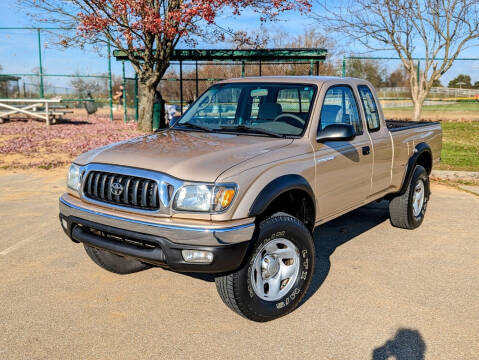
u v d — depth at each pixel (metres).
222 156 3.41
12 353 3.09
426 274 4.43
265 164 3.44
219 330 3.41
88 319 3.55
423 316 3.61
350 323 3.51
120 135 15.28
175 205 3.15
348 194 4.46
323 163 3.98
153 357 3.06
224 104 4.62
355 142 4.53
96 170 3.54
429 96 24.75
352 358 3.06
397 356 3.08
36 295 3.94
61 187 8.05
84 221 3.52
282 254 3.56
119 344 3.21
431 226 6.01
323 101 4.20
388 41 18.58
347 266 4.63
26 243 5.20
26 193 7.57
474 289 4.11
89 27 14.16
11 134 14.80
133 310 3.70
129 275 4.39
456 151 12.72
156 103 17.27
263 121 4.28
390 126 5.89
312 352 3.12
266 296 3.47
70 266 4.57
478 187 8.41
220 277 3.28
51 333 3.34
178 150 3.57
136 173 3.30
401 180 5.46
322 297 3.94
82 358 3.05
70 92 26.47
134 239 3.26
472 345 3.22
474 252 5.04
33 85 24.95
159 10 14.60
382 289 4.10
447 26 17.56
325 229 5.89
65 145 12.66
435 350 3.15
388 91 23.77
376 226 6.02
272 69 24.73
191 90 25.00
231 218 3.15
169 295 3.98
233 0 13.80
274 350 3.15
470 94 24.33
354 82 4.78
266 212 3.63
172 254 3.09
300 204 3.91
